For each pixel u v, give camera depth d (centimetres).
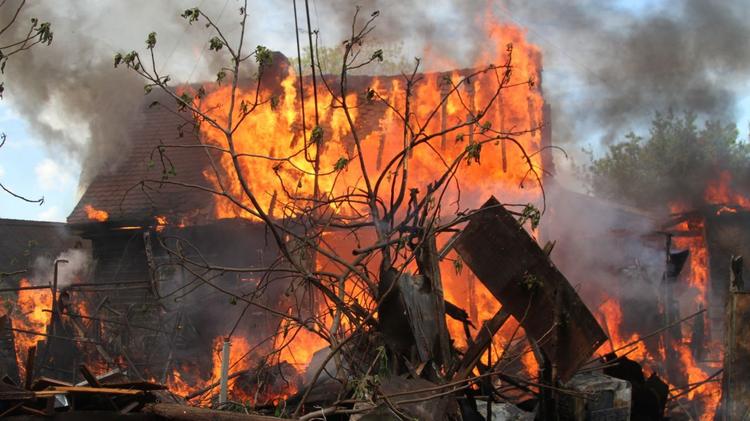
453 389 518
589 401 604
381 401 519
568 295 592
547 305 595
